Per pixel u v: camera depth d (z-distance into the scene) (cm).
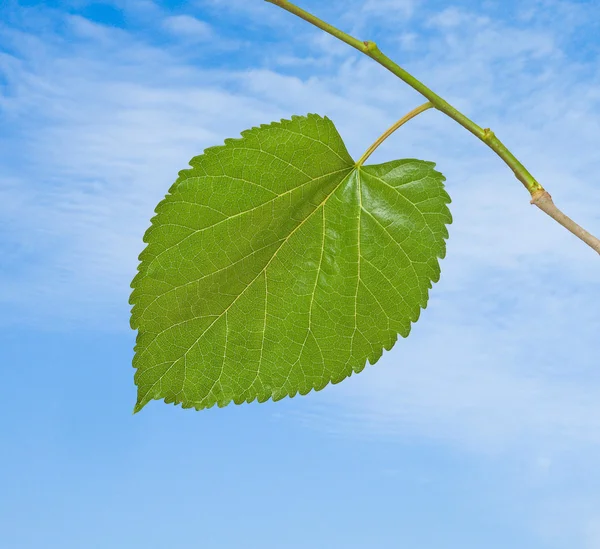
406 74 47
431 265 49
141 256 48
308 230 49
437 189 49
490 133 47
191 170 48
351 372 50
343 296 49
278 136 48
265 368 49
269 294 49
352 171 49
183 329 48
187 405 48
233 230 48
